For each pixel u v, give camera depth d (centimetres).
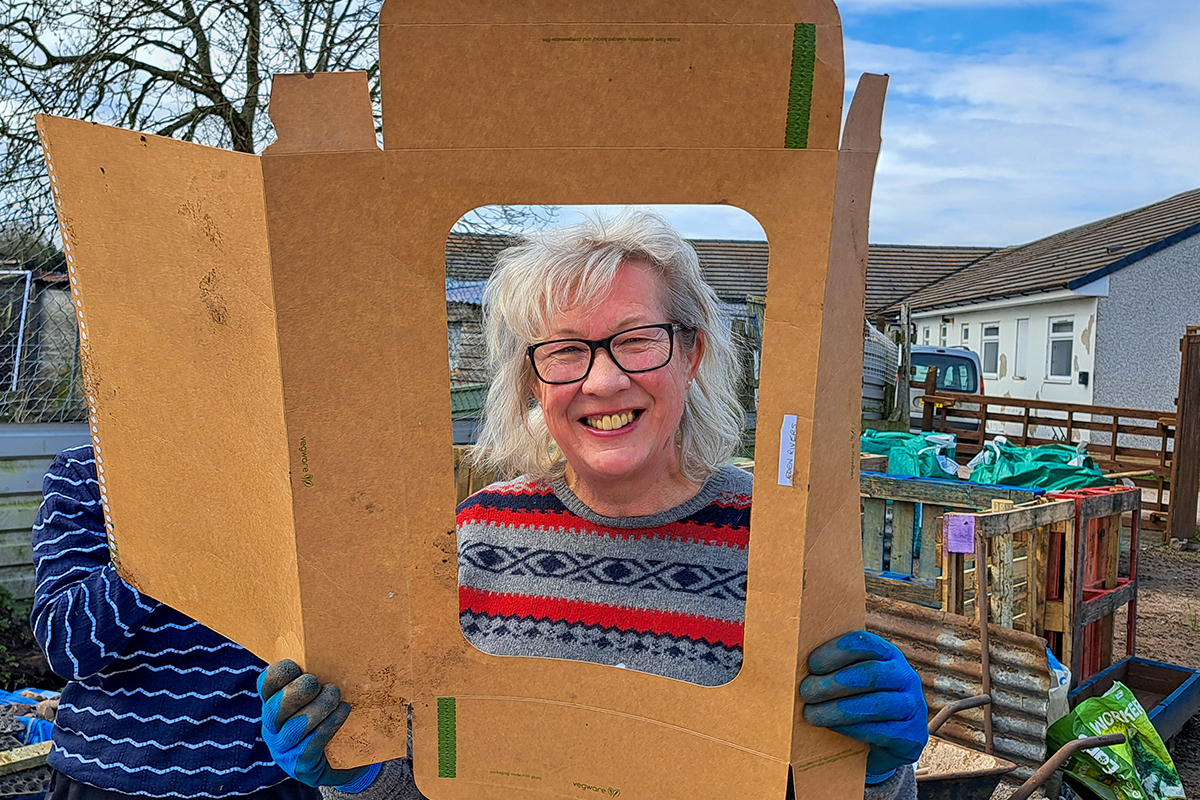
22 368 575
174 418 97
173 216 90
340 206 82
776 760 83
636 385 114
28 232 668
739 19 76
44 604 128
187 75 753
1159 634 577
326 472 86
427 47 78
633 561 123
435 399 86
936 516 447
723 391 131
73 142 96
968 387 1155
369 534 87
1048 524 354
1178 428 830
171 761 134
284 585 91
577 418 118
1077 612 365
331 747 91
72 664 126
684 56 77
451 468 88
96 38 721
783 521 81
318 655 88
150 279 94
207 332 91
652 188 79
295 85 80
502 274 125
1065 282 1424
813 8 75
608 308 113
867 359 914
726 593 118
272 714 88
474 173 81
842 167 77
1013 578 340
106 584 127
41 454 501
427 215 82
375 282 83
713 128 78
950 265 2319
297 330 83
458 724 91
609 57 77
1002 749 263
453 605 90
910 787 114
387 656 90
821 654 82
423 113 80
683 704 87
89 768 134
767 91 76
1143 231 1559
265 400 87
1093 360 1420
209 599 99
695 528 124
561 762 90
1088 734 260
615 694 89
